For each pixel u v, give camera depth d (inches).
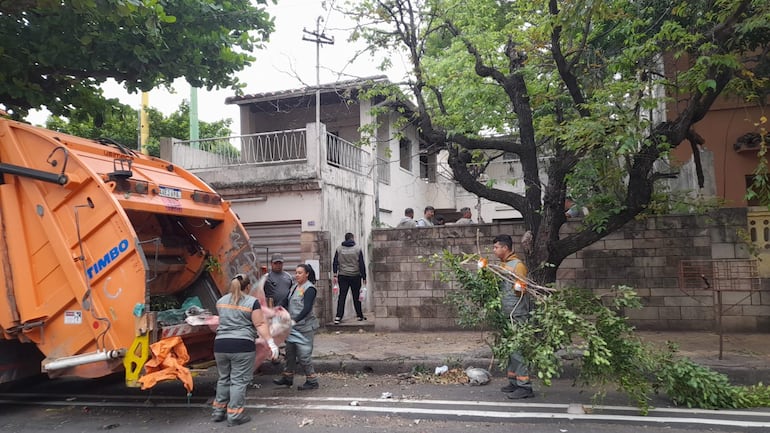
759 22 257.9
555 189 301.6
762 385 255.1
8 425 238.5
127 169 269.9
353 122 612.4
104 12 301.9
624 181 342.3
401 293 419.8
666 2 334.0
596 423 217.6
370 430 216.8
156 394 285.9
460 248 407.8
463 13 366.0
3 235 247.4
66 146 252.7
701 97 274.4
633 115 261.9
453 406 244.1
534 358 226.5
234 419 228.1
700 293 367.9
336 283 474.3
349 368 321.1
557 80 354.3
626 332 239.9
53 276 242.2
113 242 232.5
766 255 359.9
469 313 253.8
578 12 274.5
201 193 296.2
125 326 228.5
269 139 503.5
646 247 377.1
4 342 253.3
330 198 478.9
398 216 663.8
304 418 234.4
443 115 363.9
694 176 394.9
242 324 233.1
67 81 383.2
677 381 236.1
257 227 482.9
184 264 306.7
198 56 400.2
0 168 245.6
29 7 320.2
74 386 309.0
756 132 445.1
